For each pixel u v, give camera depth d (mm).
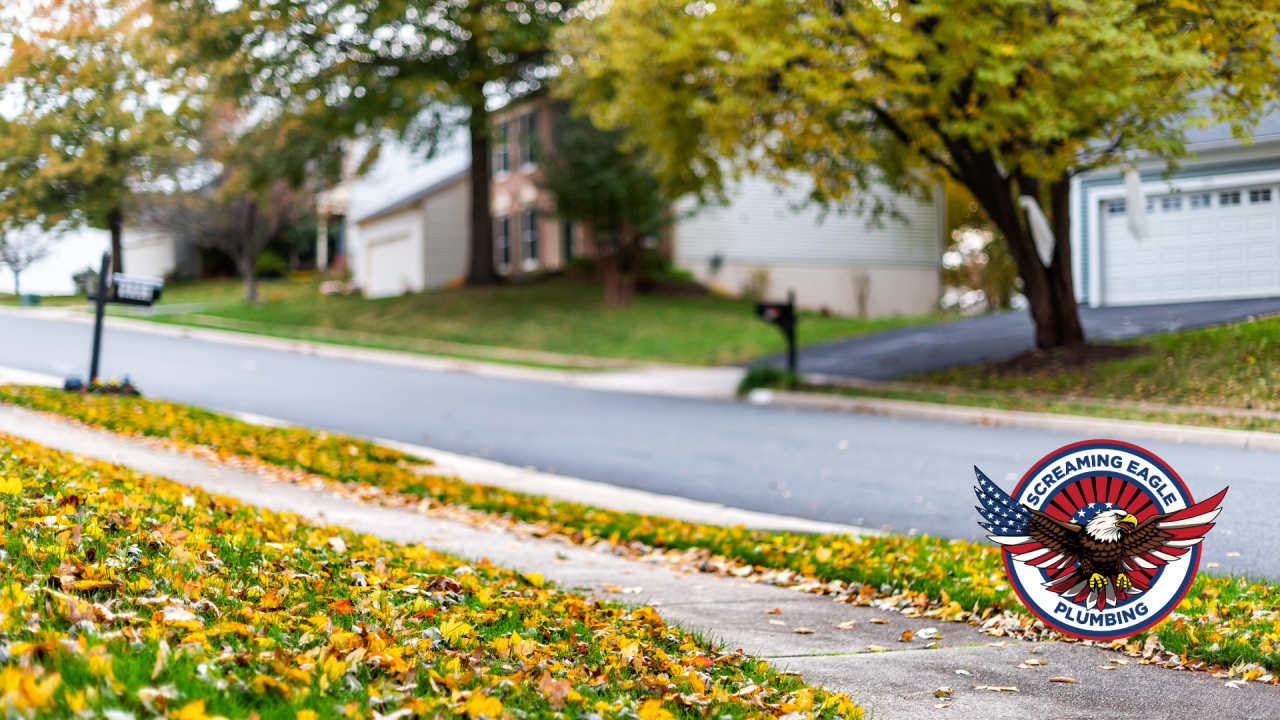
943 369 17109
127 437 10125
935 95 13516
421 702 3121
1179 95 12891
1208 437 11156
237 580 4449
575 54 18641
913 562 6359
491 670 3736
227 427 11172
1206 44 12250
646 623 4973
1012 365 16203
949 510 8430
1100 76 12422
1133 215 18578
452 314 27375
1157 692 4254
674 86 15352
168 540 4852
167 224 28766
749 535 7414
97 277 13102
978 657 4766
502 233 35812
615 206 25734
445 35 25344
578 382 19141
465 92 26891
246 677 3182
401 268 37844
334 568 5105
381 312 28969
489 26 24969
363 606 4305
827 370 18609
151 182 13438
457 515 8125
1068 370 15336
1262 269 21078
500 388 17812
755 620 5430
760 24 13766
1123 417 12422
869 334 22609
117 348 20766
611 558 6996
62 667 2912
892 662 4680
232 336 25328
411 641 3918
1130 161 14492
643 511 8656
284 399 15555
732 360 20828
